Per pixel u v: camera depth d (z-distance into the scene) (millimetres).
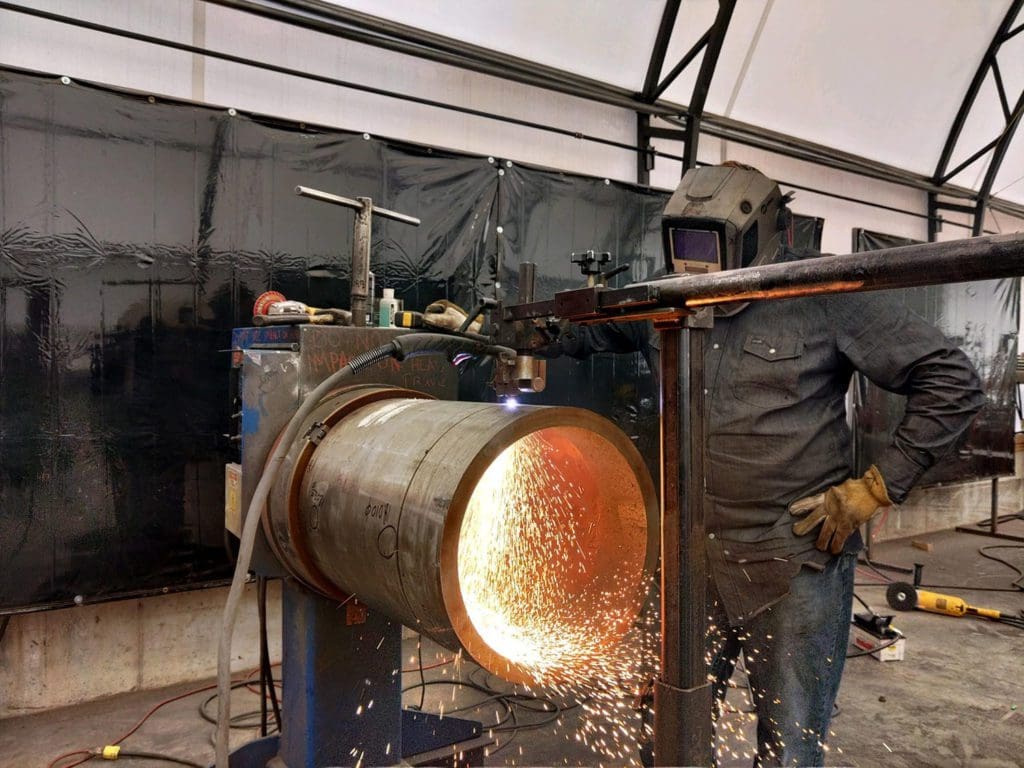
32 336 2137
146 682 2482
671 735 699
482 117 3086
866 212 4766
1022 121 5188
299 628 1304
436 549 727
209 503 2404
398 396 1211
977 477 5043
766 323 1479
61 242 2166
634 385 3254
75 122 2178
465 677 2578
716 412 1494
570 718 2268
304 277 2557
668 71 3541
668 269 1570
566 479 940
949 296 4723
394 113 2871
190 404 2367
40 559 2152
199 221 2371
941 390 1333
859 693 2535
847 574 1475
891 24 4062
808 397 1457
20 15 2199
